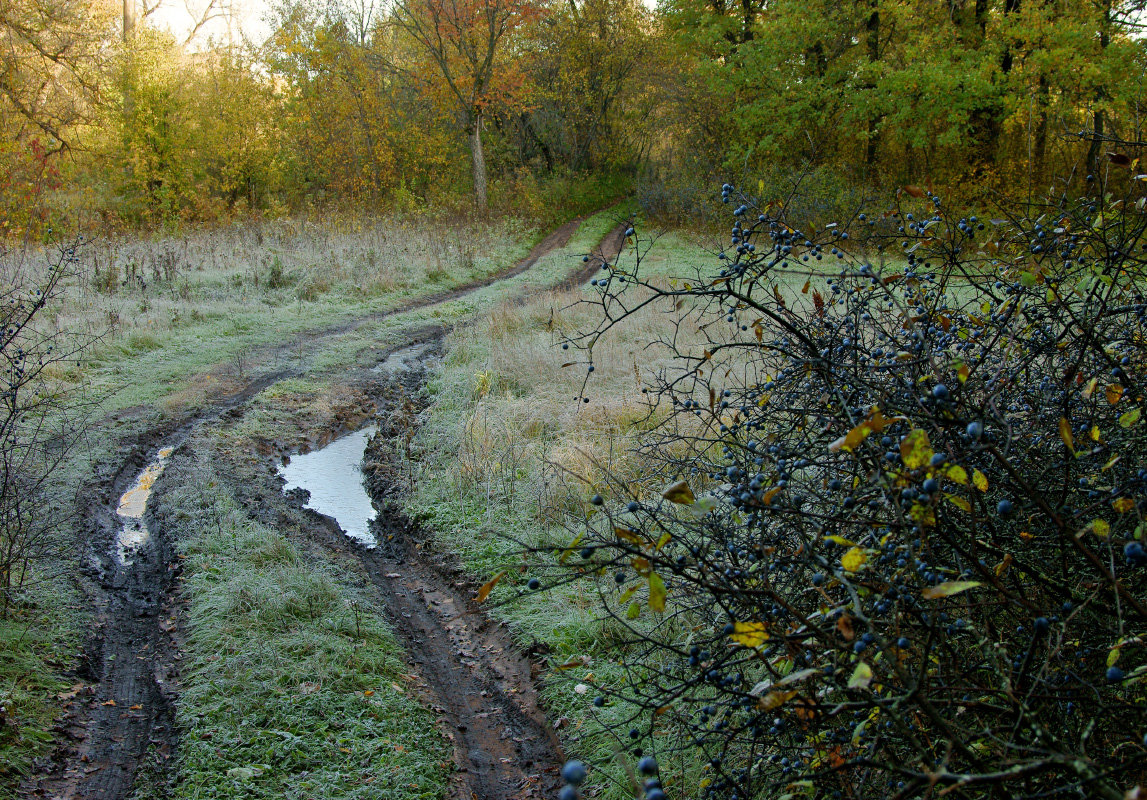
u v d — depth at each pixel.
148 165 25.66
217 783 3.54
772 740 2.45
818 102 23.70
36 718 3.90
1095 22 17.50
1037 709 1.83
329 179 32.22
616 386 9.01
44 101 21.30
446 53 30.73
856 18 24.08
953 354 2.75
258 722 3.95
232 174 27.72
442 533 6.24
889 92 21.69
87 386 9.06
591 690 4.17
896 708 1.60
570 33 33.38
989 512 2.43
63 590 5.10
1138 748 1.89
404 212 27.30
